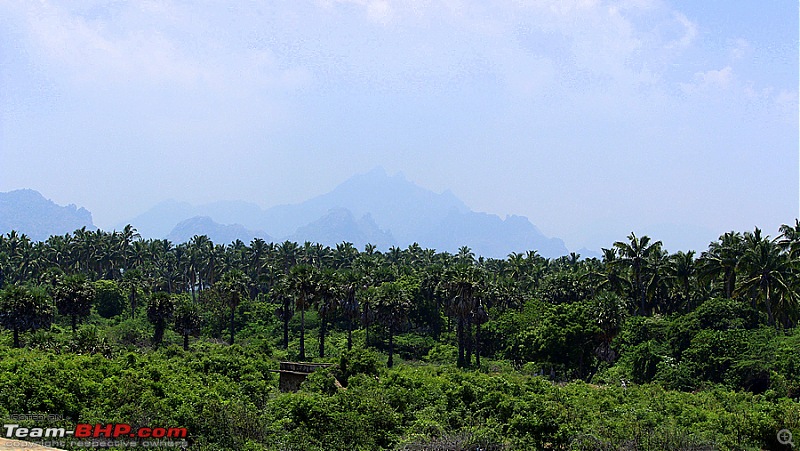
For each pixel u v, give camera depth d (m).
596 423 29.84
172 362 49.41
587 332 60.56
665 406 36.72
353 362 45.41
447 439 26.38
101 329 83.81
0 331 70.88
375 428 28.38
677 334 60.53
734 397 43.19
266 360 61.09
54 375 31.70
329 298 72.88
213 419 26.06
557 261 122.25
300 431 26.42
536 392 36.84
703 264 70.06
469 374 44.19
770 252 62.03
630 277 79.31
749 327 58.62
